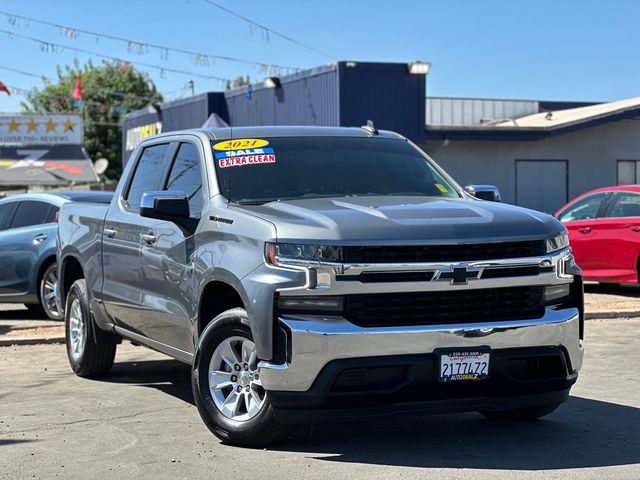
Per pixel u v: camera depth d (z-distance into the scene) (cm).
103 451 600
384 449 596
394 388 556
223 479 533
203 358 611
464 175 2617
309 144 718
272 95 2697
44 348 1057
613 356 958
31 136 4044
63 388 823
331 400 551
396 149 743
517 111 3562
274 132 727
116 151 6669
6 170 3831
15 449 607
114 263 786
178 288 667
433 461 566
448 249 562
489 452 587
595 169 2745
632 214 1449
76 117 4072
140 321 743
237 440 596
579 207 1535
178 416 702
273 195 659
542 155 2688
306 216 583
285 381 552
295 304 555
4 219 1314
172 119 3334
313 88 2475
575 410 710
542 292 588
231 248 600
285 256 559
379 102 2389
